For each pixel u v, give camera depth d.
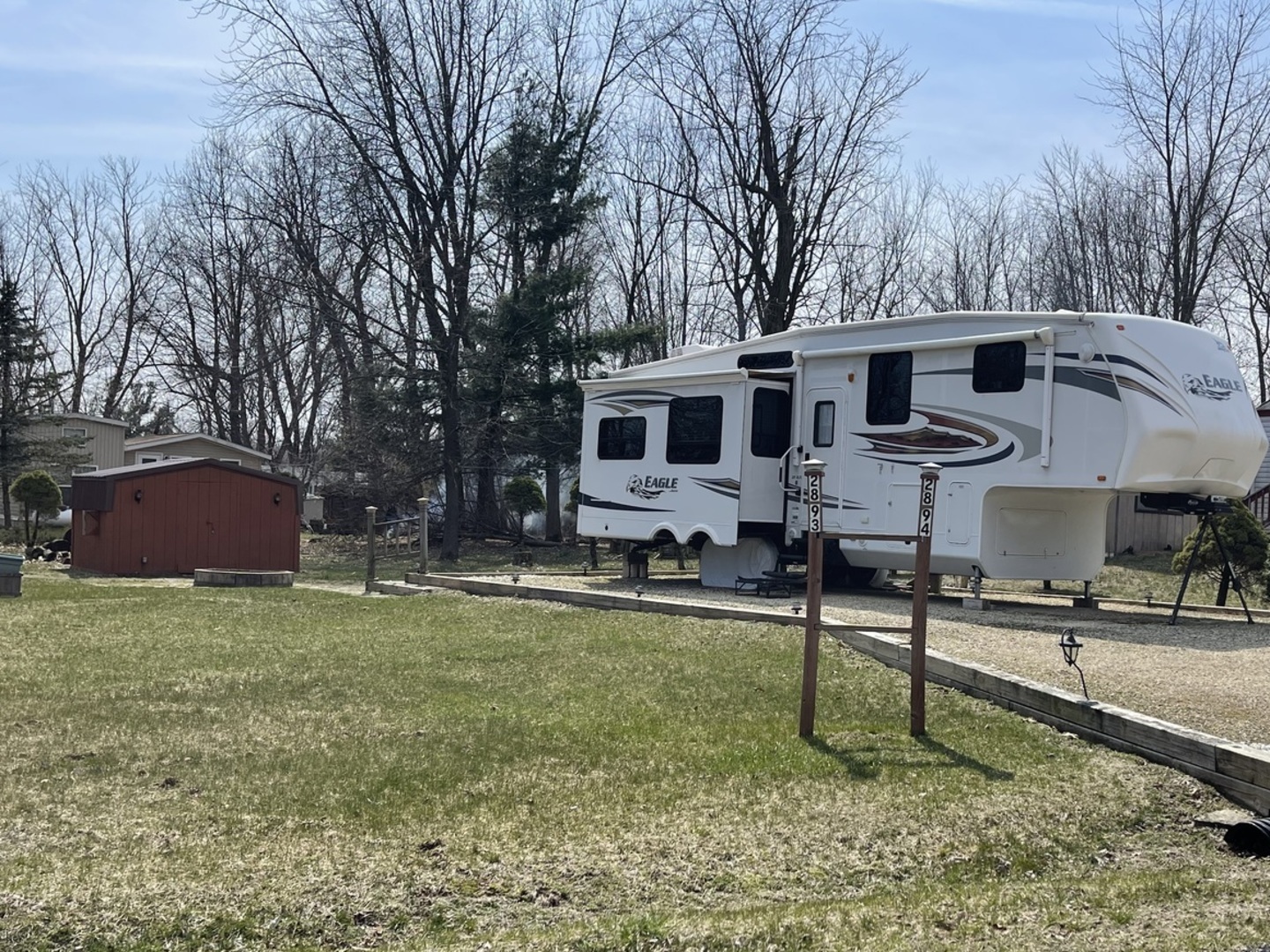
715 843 5.18
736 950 4.04
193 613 12.70
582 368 29.05
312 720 7.33
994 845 5.24
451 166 28.14
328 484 33.12
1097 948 3.95
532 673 8.96
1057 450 11.70
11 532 30.55
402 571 21.98
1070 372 11.66
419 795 5.77
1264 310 31.72
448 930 4.31
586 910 4.52
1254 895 4.49
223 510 20.28
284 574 17.05
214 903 4.39
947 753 6.64
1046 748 6.73
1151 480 11.24
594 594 12.91
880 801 5.73
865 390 13.42
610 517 15.98
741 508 14.14
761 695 8.12
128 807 5.50
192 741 6.74
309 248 32.28
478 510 30.88
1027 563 12.52
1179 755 6.26
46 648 9.98
